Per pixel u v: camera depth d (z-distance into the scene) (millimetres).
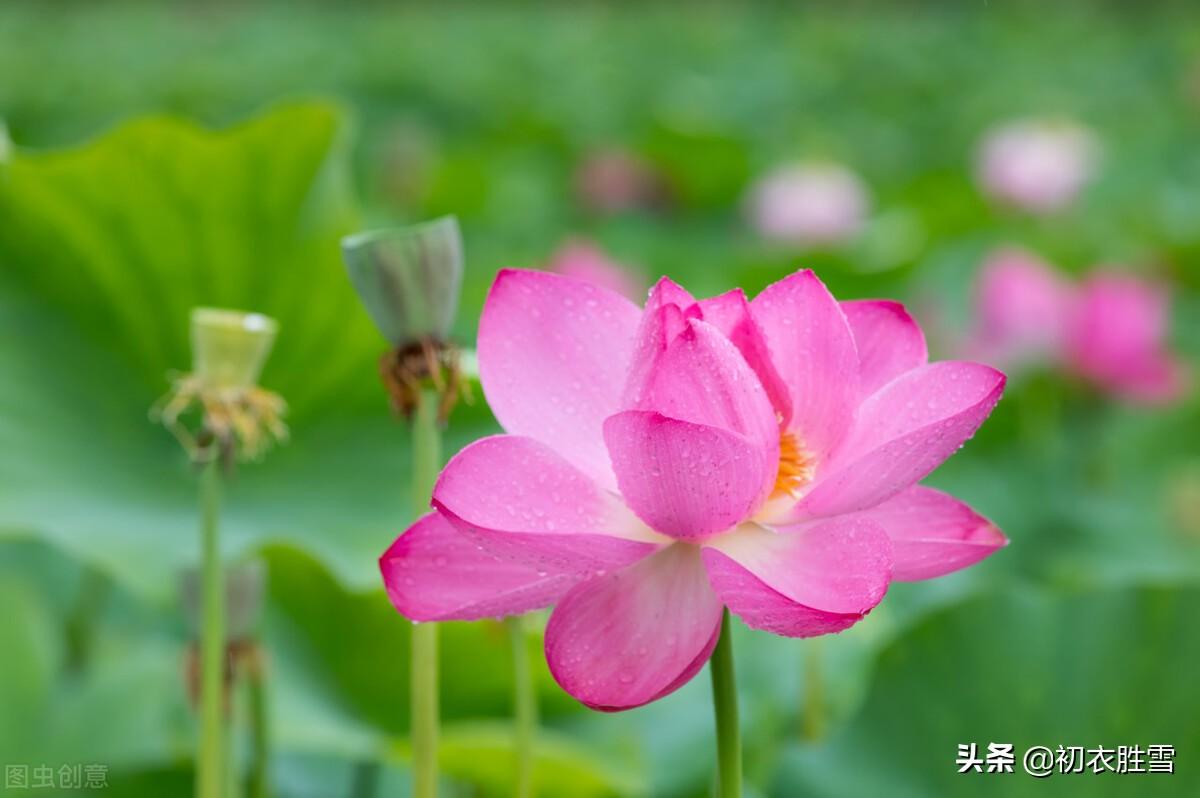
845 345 1341
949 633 1619
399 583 1322
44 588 2260
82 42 11320
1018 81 8836
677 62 9984
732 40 11078
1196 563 2518
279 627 1739
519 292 1362
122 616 2209
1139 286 2910
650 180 5719
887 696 1616
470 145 6699
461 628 1691
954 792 1570
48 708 1812
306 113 1861
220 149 1850
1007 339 2896
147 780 1657
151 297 1875
